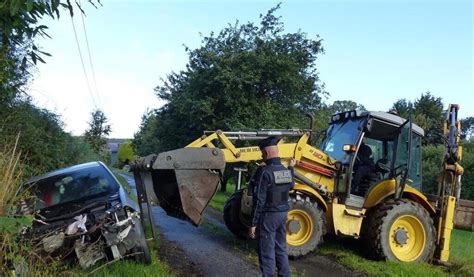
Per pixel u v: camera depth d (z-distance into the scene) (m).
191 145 7.62
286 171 5.70
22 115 10.74
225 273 6.29
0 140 7.69
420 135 8.65
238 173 10.46
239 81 16.59
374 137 8.43
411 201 7.98
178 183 6.55
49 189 6.40
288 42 17.70
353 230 7.76
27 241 4.96
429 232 7.81
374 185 7.98
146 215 7.99
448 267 7.84
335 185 8.02
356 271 6.86
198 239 8.67
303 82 17.77
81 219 5.56
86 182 6.48
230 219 8.62
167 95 20.11
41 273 4.76
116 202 5.99
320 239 7.50
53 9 4.57
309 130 8.28
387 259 7.55
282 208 5.61
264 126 16.55
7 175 4.96
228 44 17.48
